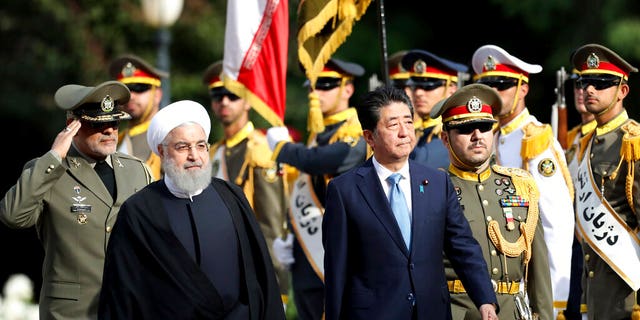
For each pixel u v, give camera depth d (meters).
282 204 23.62
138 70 24.73
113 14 41.62
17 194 16.98
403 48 41.84
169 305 15.25
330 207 16.27
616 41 36.47
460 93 17.12
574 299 22.06
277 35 22.06
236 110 24.36
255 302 15.62
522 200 17.27
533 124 20.05
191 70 42.53
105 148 17.70
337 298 15.86
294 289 23.05
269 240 23.42
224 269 15.54
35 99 42.94
